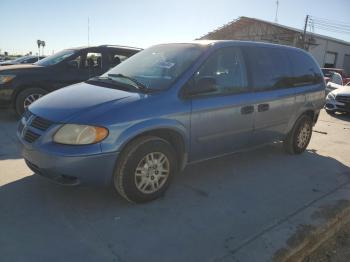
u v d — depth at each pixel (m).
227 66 4.34
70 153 3.11
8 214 3.32
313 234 3.26
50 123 3.28
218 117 4.10
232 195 4.04
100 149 3.18
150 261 2.75
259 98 4.63
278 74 5.10
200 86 3.90
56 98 3.71
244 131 4.53
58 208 3.48
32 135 3.39
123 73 4.29
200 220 3.41
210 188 4.21
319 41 34.34
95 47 8.05
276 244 3.05
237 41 4.61
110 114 3.26
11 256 2.72
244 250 2.94
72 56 7.76
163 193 3.81
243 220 3.46
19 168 4.46
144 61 4.43
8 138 5.89
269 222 3.43
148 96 3.56
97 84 4.05
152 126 3.45
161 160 3.66
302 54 5.81
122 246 2.92
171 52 4.35
